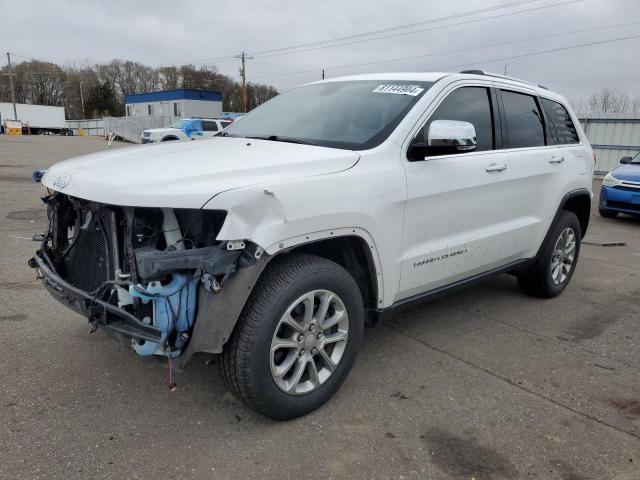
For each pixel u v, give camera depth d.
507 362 3.76
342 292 2.94
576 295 5.37
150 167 2.72
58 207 3.16
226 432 2.82
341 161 2.98
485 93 4.07
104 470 2.49
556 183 4.68
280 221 2.55
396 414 3.04
